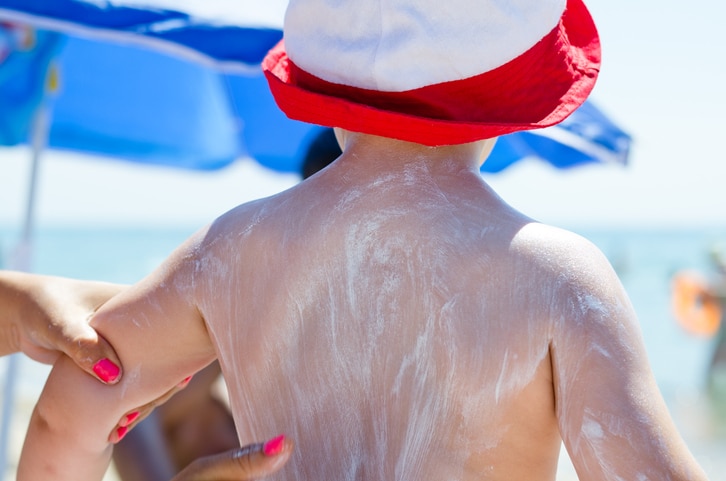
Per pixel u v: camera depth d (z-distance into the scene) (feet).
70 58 13.88
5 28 10.15
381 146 3.54
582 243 3.26
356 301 3.32
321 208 3.51
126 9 8.16
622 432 2.85
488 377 3.09
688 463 2.83
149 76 14.08
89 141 14.28
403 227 3.33
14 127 10.92
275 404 3.45
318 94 3.32
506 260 3.17
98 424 3.81
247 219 3.68
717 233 237.66
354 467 3.24
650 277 111.75
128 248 184.24
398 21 3.26
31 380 33.17
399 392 3.21
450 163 3.51
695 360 56.49
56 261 143.43
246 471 2.95
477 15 3.24
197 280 3.67
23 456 4.04
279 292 3.47
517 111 3.39
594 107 10.67
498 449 3.13
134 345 3.75
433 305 3.19
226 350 3.61
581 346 2.99
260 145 13.35
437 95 3.29
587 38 3.74
